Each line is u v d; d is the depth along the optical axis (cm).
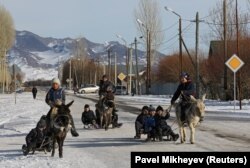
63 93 1656
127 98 6556
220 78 5644
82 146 1823
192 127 1819
